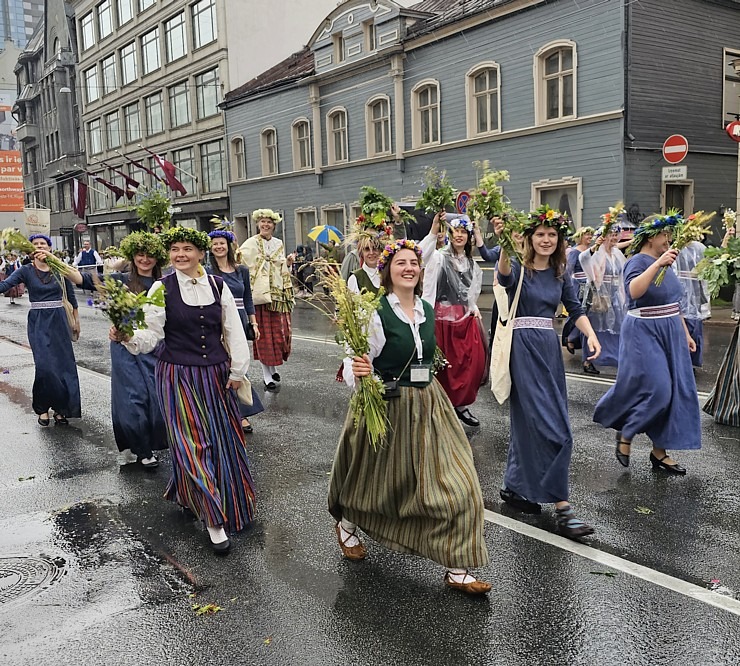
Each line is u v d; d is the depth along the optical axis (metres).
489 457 5.85
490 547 4.15
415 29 21.22
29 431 7.21
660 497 4.88
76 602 3.66
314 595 3.66
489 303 18.42
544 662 3.02
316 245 25.81
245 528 4.55
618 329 8.98
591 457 5.77
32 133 53.47
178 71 33.56
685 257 8.51
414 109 21.42
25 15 121.75
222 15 30.06
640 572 3.80
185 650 3.20
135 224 40.53
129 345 4.10
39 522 4.77
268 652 3.16
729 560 3.92
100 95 42.31
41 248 5.86
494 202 4.48
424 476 3.54
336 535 4.38
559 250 4.50
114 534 4.54
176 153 34.91
